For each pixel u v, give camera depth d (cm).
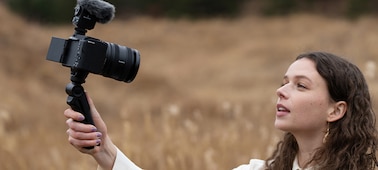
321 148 252
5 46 1736
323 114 250
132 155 503
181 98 1548
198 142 586
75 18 236
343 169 250
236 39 3244
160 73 1880
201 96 1562
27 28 1953
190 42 3275
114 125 901
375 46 2305
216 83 2389
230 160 532
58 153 586
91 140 235
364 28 2859
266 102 1346
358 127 251
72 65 230
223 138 583
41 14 3894
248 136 618
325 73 249
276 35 3234
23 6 3878
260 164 276
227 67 2656
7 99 1177
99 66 231
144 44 3284
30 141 680
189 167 511
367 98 258
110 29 3416
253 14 4253
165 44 3266
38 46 1820
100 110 1356
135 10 4441
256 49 2811
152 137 600
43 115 1084
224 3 4309
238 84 2305
